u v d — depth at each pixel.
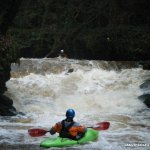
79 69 28.03
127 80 25.95
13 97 22.22
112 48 33.69
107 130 16.23
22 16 43.44
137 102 22.45
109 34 33.94
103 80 25.88
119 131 16.09
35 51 38.62
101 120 18.61
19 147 13.11
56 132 14.34
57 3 42.69
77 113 20.50
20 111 20.34
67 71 27.88
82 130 13.64
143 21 36.50
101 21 39.12
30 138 14.48
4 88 20.36
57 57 36.94
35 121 18.03
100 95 23.59
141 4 35.62
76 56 36.38
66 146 13.06
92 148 13.03
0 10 21.55
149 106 21.81
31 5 44.31
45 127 16.67
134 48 32.53
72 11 40.72
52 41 38.88
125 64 29.64
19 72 26.95
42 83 24.92
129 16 36.84
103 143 13.78
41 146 12.96
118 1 37.31
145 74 27.08
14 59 20.80
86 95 23.62
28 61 28.44
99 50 34.41
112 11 38.03
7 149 12.84
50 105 21.84
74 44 36.66
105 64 29.30
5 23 21.84
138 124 17.81
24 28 43.03
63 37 38.09
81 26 38.50
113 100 22.80
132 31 33.69
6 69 20.30
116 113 20.70
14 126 16.70
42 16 43.28
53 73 27.66
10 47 20.61
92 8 39.88
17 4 22.12
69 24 39.91
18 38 39.28
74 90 24.41
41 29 40.94
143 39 32.78
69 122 13.49
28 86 24.33
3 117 18.72
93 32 36.38
